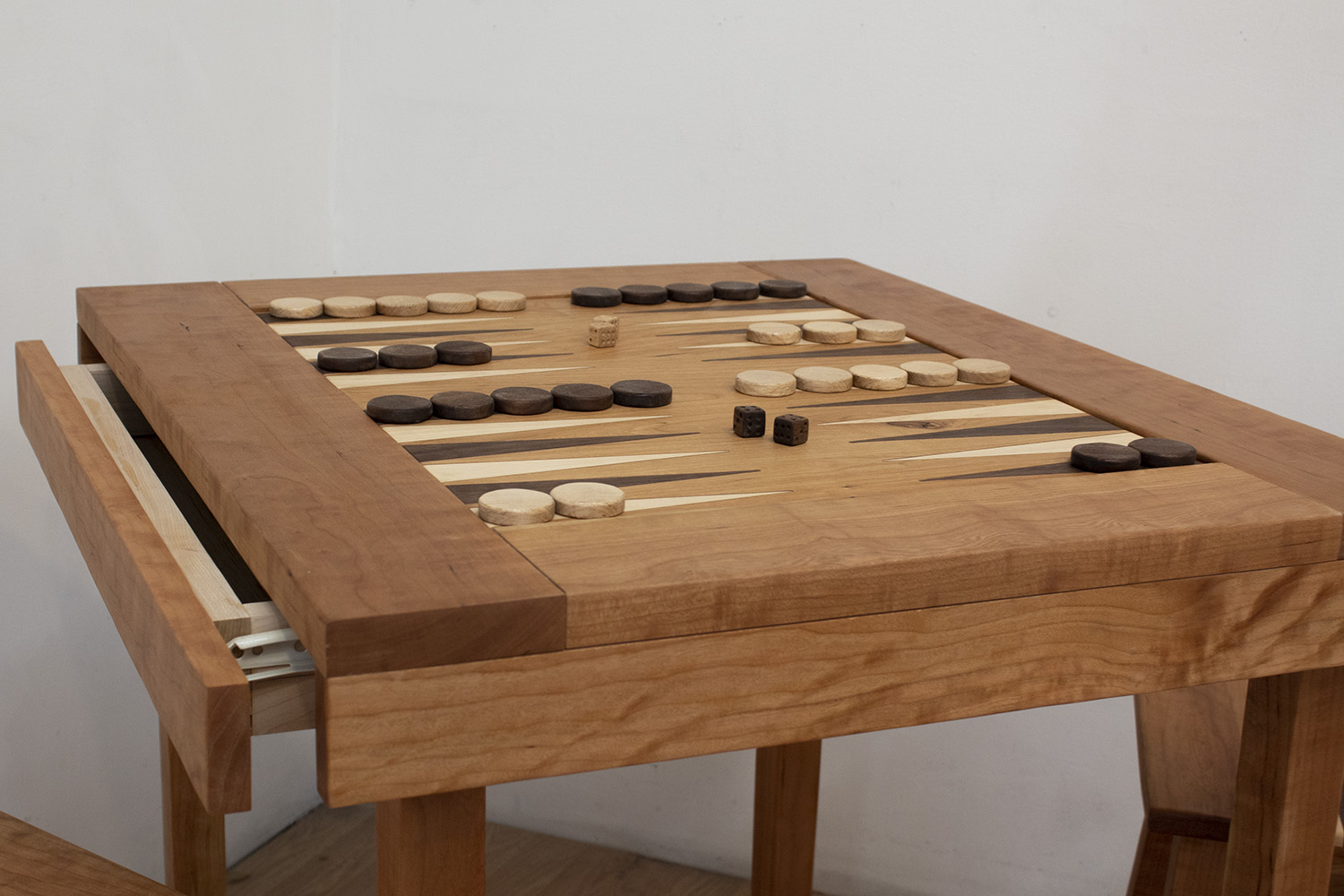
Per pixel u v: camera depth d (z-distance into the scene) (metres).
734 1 1.83
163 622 0.59
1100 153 1.73
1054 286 1.80
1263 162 1.65
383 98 1.97
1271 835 0.86
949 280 1.85
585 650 0.59
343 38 1.96
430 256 2.02
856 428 0.90
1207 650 0.74
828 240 1.89
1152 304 1.75
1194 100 1.67
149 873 1.79
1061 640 0.70
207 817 1.31
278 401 0.86
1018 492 0.76
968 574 0.66
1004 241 1.80
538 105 1.93
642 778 2.00
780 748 1.45
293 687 0.60
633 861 2.00
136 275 1.66
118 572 0.70
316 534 0.63
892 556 0.65
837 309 1.27
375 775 0.56
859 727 0.66
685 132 1.89
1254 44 1.62
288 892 1.82
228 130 1.78
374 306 1.17
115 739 1.71
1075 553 0.68
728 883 1.96
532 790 2.05
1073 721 1.84
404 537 0.64
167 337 1.03
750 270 1.43
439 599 0.56
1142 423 0.93
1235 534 0.72
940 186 1.82
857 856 2.00
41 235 1.51
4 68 1.43
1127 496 0.76
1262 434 0.92
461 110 1.95
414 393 0.91
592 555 0.63
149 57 1.62
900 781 1.94
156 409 0.87
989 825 1.92
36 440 1.03
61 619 1.60
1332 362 1.67
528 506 0.68
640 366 1.03
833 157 1.85
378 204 2.02
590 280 1.35
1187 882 1.08
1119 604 0.71
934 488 0.76
